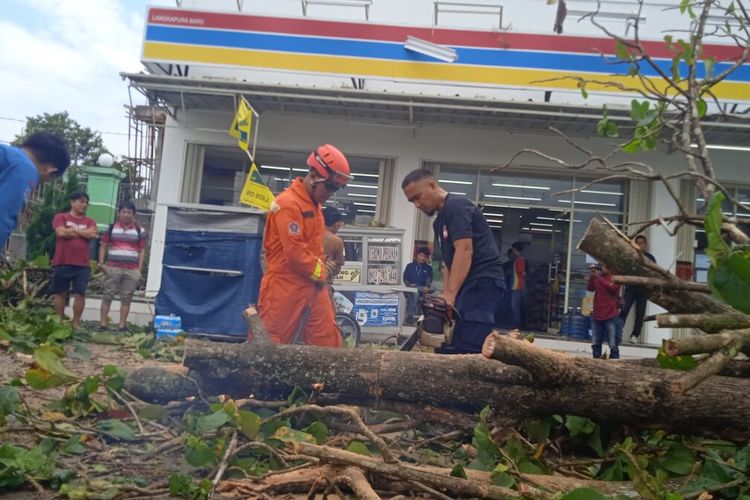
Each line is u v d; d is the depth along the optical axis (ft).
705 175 12.62
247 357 11.09
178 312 27.27
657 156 38.17
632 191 38.52
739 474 8.68
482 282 13.92
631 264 10.49
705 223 7.32
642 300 35.09
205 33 35.88
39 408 12.43
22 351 19.19
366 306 31.09
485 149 39.17
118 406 11.93
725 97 33.63
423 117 37.88
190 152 39.50
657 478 8.59
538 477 9.02
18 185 11.34
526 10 39.09
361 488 8.03
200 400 11.60
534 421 10.64
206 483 8.47
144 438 10.85
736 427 9.73
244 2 39.81
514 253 39.09
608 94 34.76
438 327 13.44
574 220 39.42
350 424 11.20
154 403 11.89
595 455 11.07
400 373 10.73
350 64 35.88
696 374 6.79
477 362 10.54
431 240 38.99
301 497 8.98
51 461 9.27
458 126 39.01
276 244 14.38
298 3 40.01
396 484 9.13
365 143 39.45
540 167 39.01
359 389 10.93
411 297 32.81
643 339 37.78
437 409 10.84
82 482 8.89
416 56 35.73
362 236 31.53
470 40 35.58
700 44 14.14
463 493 8.38
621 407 9.91
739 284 6.88
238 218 27.58
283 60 35.94
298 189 14.42
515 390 10.35
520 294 39.06
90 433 10.71
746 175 37.99
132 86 35.17
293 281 14.26
